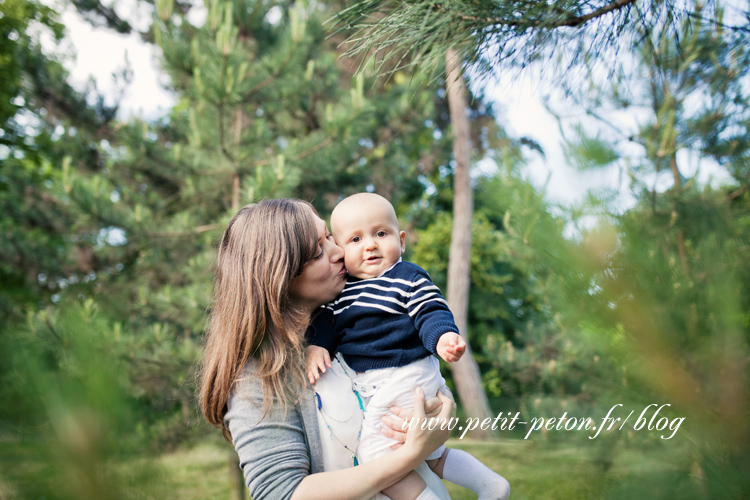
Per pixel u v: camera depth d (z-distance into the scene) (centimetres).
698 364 92
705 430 86
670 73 171
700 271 99
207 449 566
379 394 129
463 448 409
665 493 86
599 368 111
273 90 543
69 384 58
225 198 590
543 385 283
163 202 611
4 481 55
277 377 122
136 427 63
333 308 147
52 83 591
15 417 56
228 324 129
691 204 134
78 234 617
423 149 899
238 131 563
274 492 111
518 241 126
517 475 131
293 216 136
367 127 583
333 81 657
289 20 696
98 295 588
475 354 1193
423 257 1141
